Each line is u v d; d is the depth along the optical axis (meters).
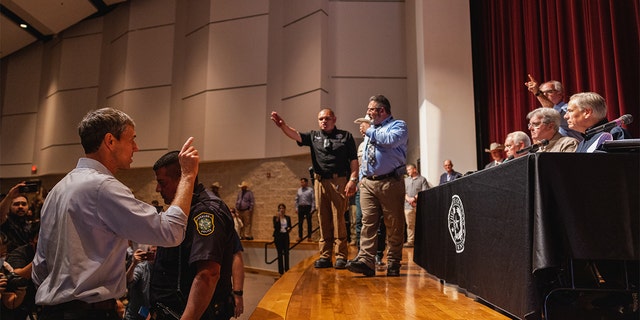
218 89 10.25
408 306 2.12
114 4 12.34
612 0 3.93
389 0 9.14
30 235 2.91
